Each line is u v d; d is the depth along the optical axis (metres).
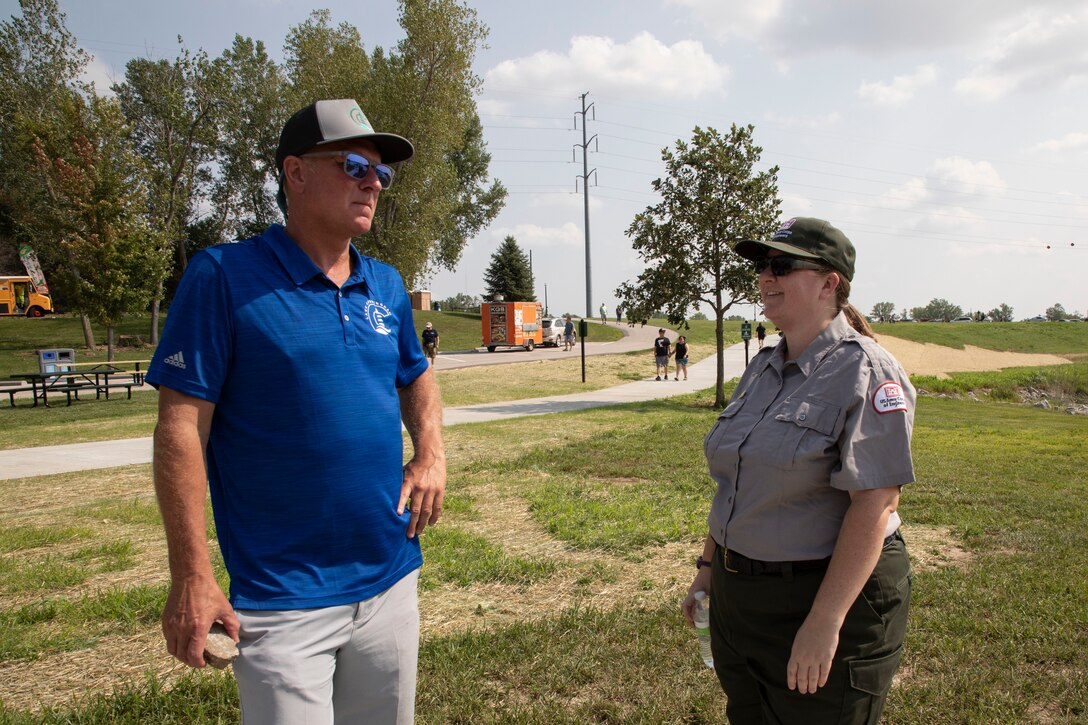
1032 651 3.86
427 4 32.81
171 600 1.75
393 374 2.12
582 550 5.93
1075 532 6.44
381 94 33.38
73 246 28.28
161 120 41.66
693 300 19.38
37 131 29.39
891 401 1.94
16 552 6.14
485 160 56.75
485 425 14.85
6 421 16.91
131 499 8.36
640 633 4.12
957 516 6.99
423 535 6.26
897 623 2.04
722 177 18.97
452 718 3.25
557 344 45.19
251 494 1.88
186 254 50.22
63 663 3.88
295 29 37.28
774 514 2.04
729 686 2.24
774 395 2.14
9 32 34.75
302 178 2.01
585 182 74.44
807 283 2.14
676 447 11.35
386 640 2.04
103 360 34.34
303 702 1.83
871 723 2.00
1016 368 41.16
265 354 1.86
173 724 3.17
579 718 3.21
